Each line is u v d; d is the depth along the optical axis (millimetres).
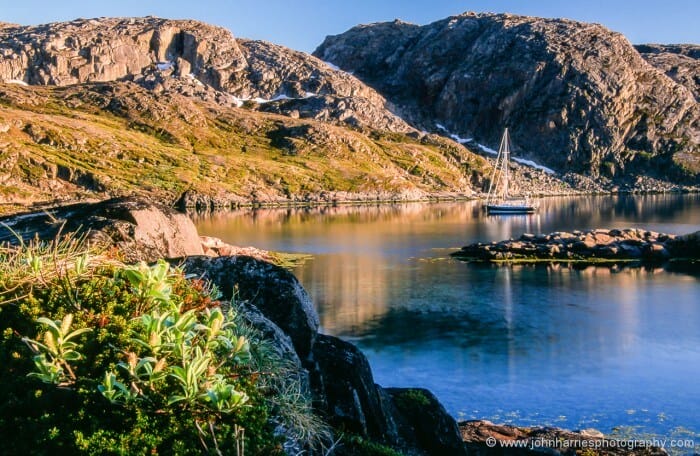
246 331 7695
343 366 11086
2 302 6105
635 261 65312
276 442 5891
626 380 28391
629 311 43000
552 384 27953
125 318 6184
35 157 180250
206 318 6215
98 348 5727
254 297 10320
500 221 124750
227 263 10672
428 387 27797
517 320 40688
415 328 38781
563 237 73250
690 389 26984
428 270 61562
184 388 5094
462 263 66062
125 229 12992
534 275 57969
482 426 19203
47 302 6355
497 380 28656
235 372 6453
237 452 4988
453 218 134000
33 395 5191
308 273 60125
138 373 5410
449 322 40312
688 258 65750
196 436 5234
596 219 128375
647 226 111188
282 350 8680
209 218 134375
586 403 25438
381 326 39344
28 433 4953
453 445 13430
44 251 7723
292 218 134375
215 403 5234
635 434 22094
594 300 46750
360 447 9539
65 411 5145
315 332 10750
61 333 5199
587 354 32844
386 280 55969
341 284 54094
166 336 5594
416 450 12477
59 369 5145
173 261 10648
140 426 5070
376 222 122562
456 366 30938
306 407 7109
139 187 180750
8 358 5594
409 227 111438
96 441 4906
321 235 96438
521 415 24234
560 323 39844
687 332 37125
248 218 134125
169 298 6277
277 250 77000
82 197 168625
